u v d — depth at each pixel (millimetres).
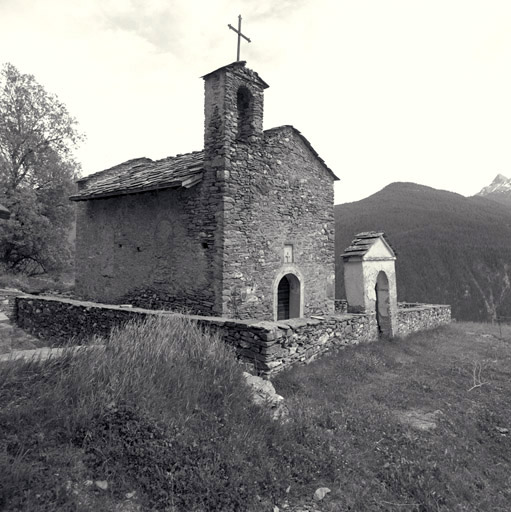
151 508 2746
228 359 4879
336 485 3488
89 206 11805
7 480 2480
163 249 9625
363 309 9469
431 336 11547
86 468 2885
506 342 11438
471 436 5086
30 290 15992
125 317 7348
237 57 8883
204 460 3182
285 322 6730
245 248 8922
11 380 3451
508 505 3814
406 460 4129
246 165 8977
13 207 19703
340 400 5539
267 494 3168
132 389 3654
